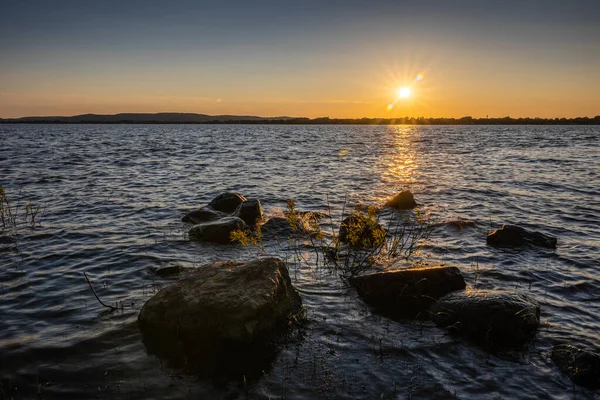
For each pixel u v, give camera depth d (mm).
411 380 4941
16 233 10781
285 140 68438
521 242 10094
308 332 5988
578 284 7855
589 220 13047
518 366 5273
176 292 6066
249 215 12266
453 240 10672
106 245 9898
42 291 7238
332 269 8461
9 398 4484
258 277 6355
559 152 40219
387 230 11555
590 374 4945
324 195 17406
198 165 28219
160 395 4605
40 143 51875
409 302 6887
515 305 6090
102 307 6625
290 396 4621
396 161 31859
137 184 19562
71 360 5199
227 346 5555
